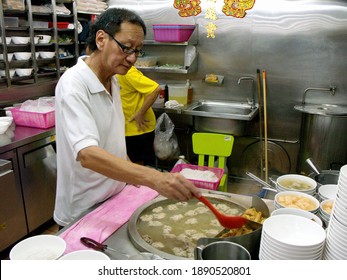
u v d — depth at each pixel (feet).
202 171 7.01
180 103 12.36
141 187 5.19
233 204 4.66
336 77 11.10
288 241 2.75
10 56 9.57
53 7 10.58
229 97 12.62
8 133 8.56
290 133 12.06
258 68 11.94
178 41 11.37
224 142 8.75
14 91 10.29
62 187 5.01
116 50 4.16
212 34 12.18
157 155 11.55
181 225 4.25
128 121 10.27
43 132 8.91
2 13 8.87
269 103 12.10
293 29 11.18
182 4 12.31
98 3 12.81
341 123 9.78
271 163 12.51
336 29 10.73
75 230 3.91
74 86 4.14
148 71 12.57
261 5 11.34
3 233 7.82
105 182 4.74
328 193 4.26
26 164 8.52
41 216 9.24
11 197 7.43
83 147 3.80
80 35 12.30
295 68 11.48
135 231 3.86
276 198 4.03
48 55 10.73
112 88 4.92
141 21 4.19
